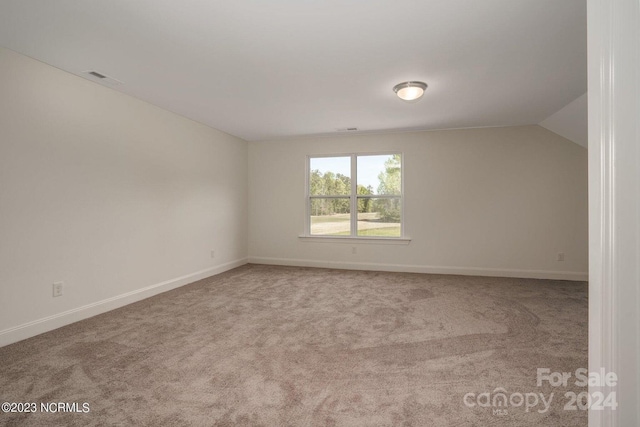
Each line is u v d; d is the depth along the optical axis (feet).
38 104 8.53
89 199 9.91
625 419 2.57
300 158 18.25
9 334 7.91
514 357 7.31
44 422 5.08
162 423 5.10
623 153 2.53
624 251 2.54
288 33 7.22
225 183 16.88
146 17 6.57
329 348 7.77
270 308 10.76
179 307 10.85
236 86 10.36
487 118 14.05
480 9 6.34
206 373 6.61
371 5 6.21
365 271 16.84
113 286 10.70
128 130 11.25
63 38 7.39
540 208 14.99
